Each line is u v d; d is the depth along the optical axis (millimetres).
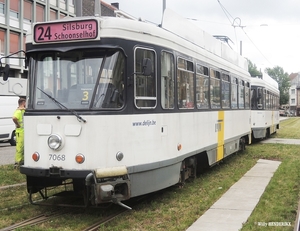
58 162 6461
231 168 12250
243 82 15125
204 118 10000
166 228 6180
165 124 7660
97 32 6484
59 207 7309
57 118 6484
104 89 6500
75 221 6422
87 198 6398
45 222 6391
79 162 6340
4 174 10078
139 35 7012
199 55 9789
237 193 8656
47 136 6543
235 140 13789
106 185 6180
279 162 13664
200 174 11133
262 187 9281
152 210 7211
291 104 128000
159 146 7449
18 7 32250
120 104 6656
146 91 7156
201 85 9891
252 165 12914
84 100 6473
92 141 6352
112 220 6516
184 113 8594
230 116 12859
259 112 21406
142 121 7008
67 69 6676
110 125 6484
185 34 9383
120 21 6738
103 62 6547
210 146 10461
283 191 8758
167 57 7828
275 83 29875
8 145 20797
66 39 6645
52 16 36000
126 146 6711
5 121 19828
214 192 8641
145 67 6723
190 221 6488
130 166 6750
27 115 6770
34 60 6957
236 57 14711
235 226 6219
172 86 8023
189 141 8875
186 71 8836
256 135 21297
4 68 7262
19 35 32469
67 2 37469
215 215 6895
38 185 7047
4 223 6301
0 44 30625
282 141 22359
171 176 7957
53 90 6715
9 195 8180
